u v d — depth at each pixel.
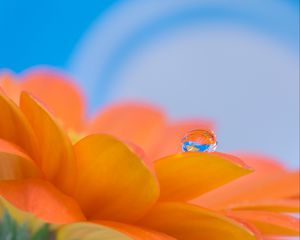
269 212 0.17
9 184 0.16
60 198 0.16
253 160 0.19
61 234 0.17
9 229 0.17
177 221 0.16
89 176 0.16
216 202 0.18
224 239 0.16
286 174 0.18
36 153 0.16
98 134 0.16
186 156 0.16
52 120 0.16
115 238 0.16
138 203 0.16
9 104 0.16
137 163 0.16
